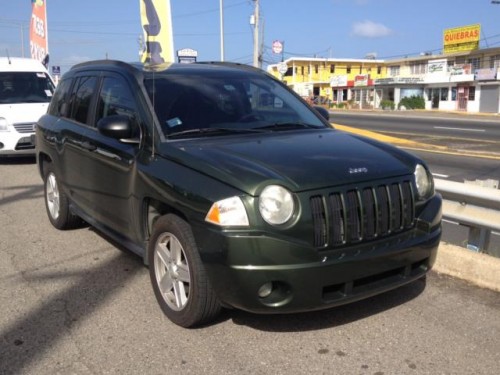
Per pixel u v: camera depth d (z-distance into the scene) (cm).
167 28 1481
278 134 439
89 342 371
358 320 395
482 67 6066
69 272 505
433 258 392
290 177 340
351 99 7238
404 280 374
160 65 507
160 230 390
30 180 991
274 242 325
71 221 632
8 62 1266
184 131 423
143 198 409
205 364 341
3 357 354
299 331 379
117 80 493
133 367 339
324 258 336
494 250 533
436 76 5669
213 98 464
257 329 382
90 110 534
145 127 427
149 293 451
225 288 338
